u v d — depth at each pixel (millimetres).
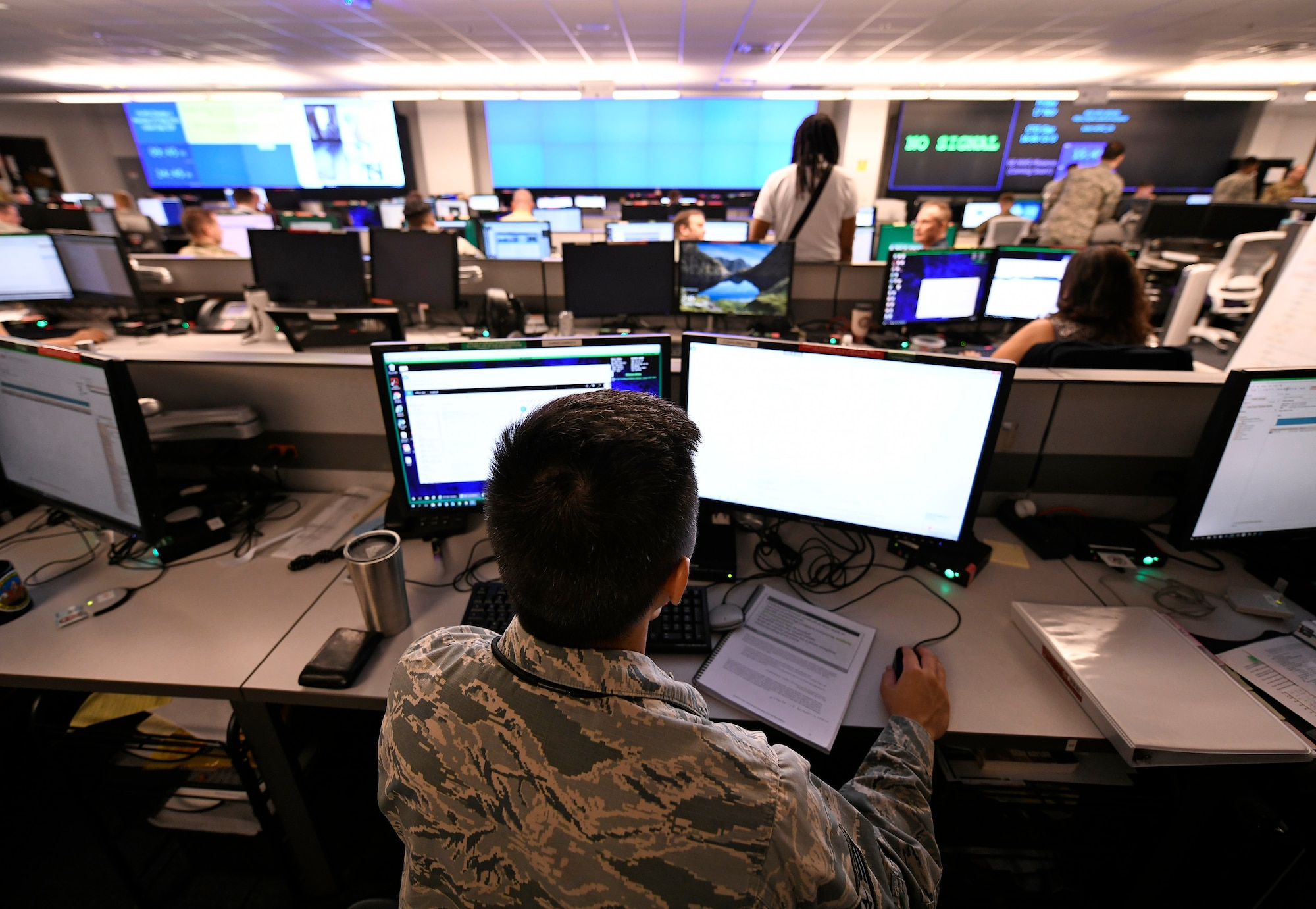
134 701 1123
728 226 4391
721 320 3137
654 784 439
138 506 1115
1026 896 1165
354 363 1374
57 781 1551
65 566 1218
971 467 1026
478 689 482
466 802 462
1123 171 9344
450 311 3139
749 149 9477
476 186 9758
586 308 2965
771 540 1289
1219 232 4047
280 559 1250
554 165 9531
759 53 6488
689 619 1038
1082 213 4355
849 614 1098
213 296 3133
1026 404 1291
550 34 5625
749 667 965
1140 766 812
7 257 2652
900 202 7824
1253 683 928
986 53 6434
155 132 9297
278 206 7574
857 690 931
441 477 1221
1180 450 1315
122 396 1045
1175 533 1154
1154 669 917
